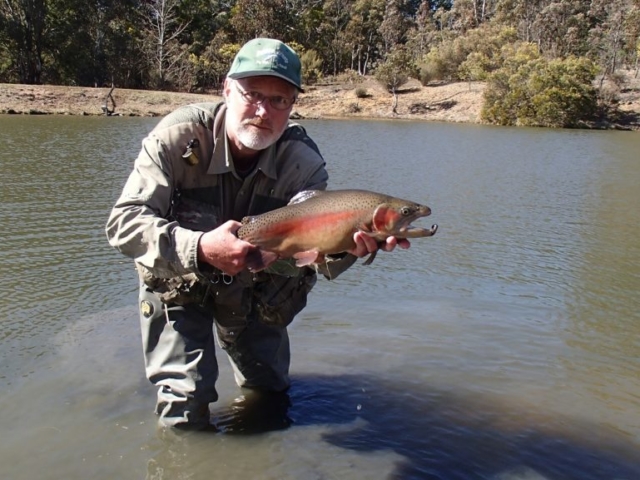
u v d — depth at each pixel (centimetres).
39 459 166
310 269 186
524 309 287
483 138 1365
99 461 166
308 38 3378
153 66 2512
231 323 186
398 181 647
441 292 306
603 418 194
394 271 336
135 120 1443
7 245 356
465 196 578
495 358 233
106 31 2448
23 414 187
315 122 1827
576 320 275
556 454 175
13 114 1558
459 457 172
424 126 1792
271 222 144
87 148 802
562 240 423
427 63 2991
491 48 3070
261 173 174
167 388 179
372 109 2433
